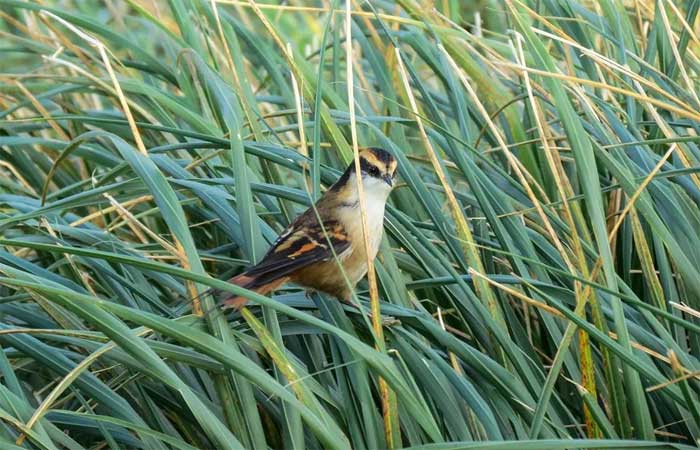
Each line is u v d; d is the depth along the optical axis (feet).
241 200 29.09
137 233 35.47
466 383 28.17
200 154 37.68
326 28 31.12
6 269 26.63
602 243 27.73
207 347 25.09
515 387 28.94
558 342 30.78
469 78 41.81
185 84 40.06
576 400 31.27
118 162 38.63
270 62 40.29
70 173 41.91
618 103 35.35
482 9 54.19
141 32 55.16
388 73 40.47
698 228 32.17
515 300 33.60
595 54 31.76
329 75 46.21
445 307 33.88
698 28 40.86
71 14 39.75
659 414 30.73
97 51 43.65
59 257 35.50
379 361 25.17
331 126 33.06
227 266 35.94
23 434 25.09
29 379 33.32
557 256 32.42
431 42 39.86
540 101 37.37
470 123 40.16
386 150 32.24
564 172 33.55
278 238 30.83
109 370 30.99
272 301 25.21
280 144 36.73
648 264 29.68
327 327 25.20
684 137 29.81
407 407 26.37
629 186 28.91
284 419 28.99
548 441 25.07
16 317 31.89
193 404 25.07
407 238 32.40
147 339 27.55
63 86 41.14
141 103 41.50
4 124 39.40
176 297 35.83
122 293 32.37
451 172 37.47
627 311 31.32
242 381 27.32
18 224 33.19
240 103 37.27
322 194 35.06
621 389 28.35
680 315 31.53
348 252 30.63
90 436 31.22
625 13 38.11
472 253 30.42
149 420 29.58
